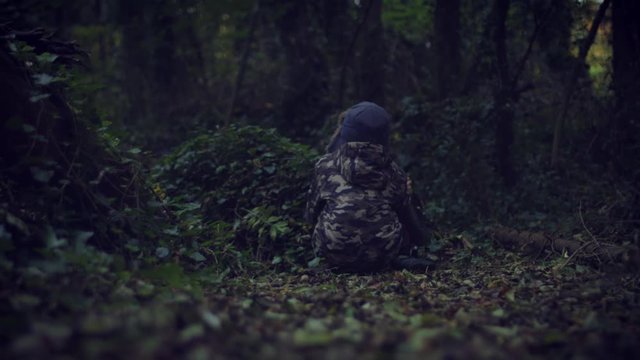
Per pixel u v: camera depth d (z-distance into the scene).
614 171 6.16
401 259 4.72
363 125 4.98
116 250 3.60
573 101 7.02
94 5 11.49
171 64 10.29
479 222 6.07
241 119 8.70
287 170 5.55
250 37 9.20
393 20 9.39
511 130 6.69
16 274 2.84
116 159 4.02
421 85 8.15
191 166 5.76
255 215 5.07
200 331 2.18
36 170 3.37
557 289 3.75
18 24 5.20
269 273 4.63
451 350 2.08
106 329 2.08
